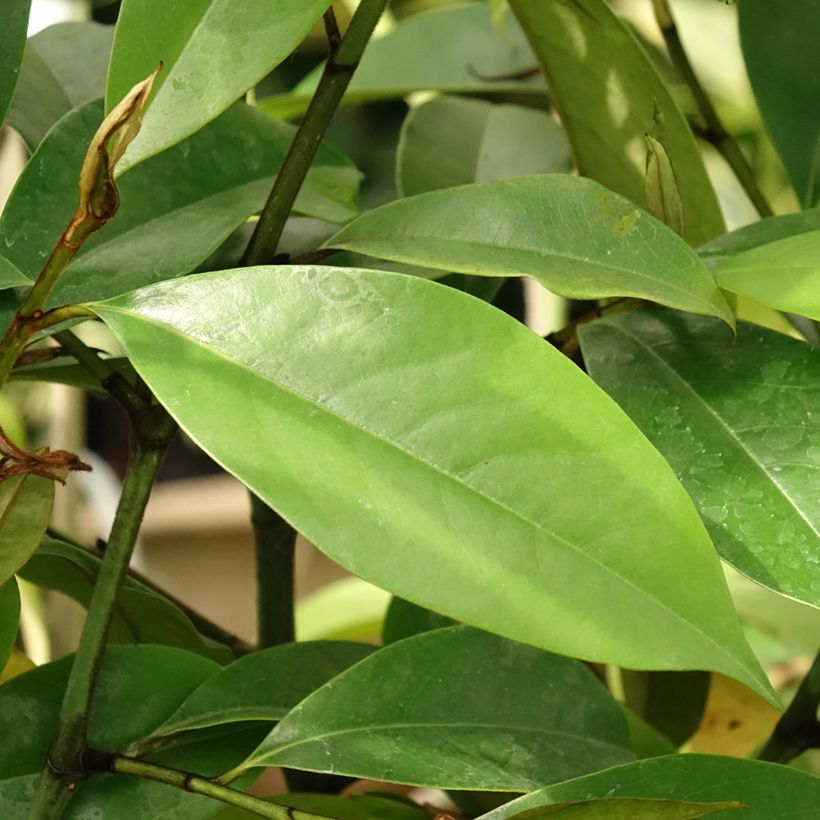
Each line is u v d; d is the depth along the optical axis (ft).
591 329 1.11
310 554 3.92
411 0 2.56
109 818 1.02
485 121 1.66
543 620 0.85
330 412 0.89
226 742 1.09
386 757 1.01
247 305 0.92
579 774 1.04
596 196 1.04
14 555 0.98
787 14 1.33
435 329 0.91
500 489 0.88
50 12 2.18
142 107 0.85
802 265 1.00
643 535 0.87
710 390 1.04
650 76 1.28
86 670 1.03
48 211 1.10
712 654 0.85
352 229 1.05
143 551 4.10
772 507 0.98
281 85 3.27
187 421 0.88
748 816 0.95
